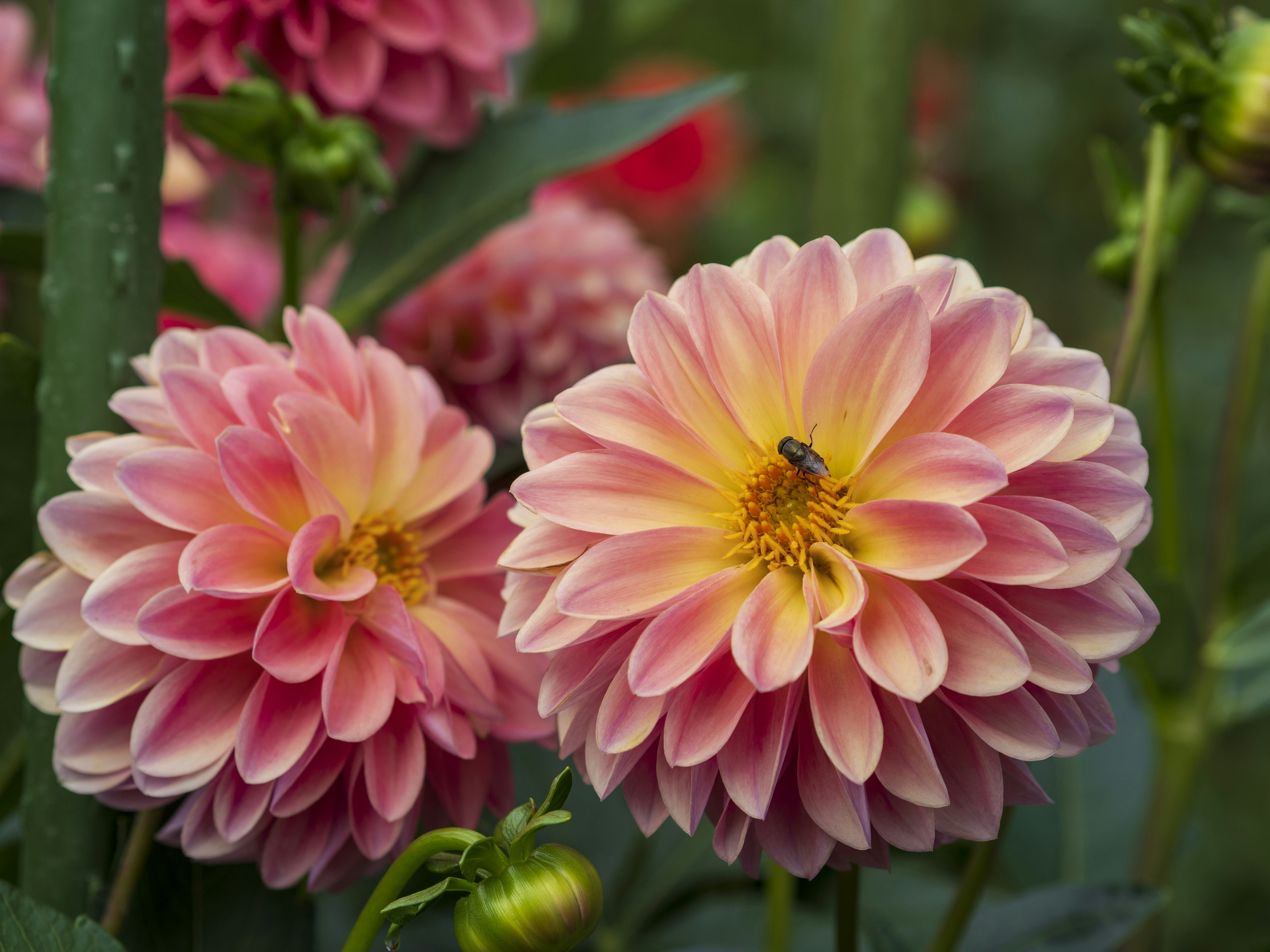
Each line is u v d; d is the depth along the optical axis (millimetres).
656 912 599
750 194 1284
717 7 1247
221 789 448
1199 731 570
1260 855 961
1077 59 1295
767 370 452
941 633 419
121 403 460
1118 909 518
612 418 443
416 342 647
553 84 748
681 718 427
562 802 431
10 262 533
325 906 582
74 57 467
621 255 674
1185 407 1118
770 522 444
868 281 450
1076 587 430
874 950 521
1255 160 501
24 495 497
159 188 480
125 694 451
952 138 1210
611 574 432
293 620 453
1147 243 510
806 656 423
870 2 563
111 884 481
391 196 523
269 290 699
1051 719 434
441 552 485
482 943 424
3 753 510
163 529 458
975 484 423
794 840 437
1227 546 576
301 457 457
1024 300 446
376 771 450
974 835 431
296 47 554
